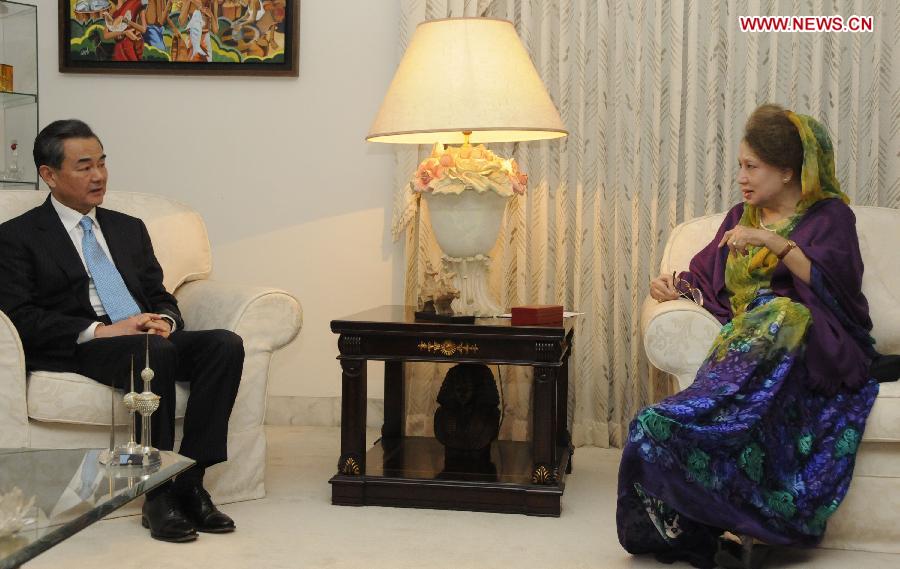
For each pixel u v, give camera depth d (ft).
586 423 12.34
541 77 12.07
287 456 11.47
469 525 8.92
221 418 8.79
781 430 7.88
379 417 13.12
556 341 9.09
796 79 11.84
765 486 7.74
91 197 9.39
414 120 9.36
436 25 9.68
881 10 11.63
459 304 9.82
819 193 8.77
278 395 13.25
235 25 12.83
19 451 6.63
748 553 7.66
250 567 7.68
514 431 12.28
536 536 8.63
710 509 7.55
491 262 9.98
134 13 12.94
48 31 13.12
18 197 9.90
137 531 8.56
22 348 8.50
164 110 13.08
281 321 9.71
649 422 7.56
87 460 6.44
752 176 8.77
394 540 8.43
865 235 10.00
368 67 12.82
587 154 12.12
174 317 9.67
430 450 10.55
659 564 7.93
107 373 8.68
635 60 11.87
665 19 12.00
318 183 13.00
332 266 13.05
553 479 9.25
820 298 8.34
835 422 8.06
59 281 9.26
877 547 8.25
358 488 9.46
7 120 12.03
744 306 8.89
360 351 9.43
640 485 7.67
